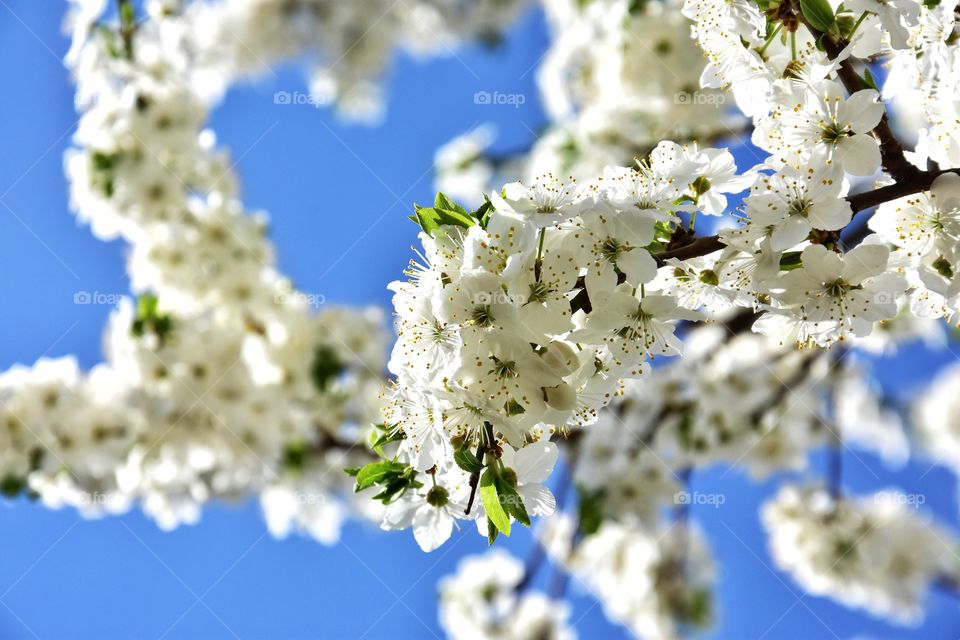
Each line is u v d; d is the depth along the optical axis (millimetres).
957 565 6355
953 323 2314
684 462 6277
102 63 5637
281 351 5918
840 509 6434
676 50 5590
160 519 6219
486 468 2139
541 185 2215
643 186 2295
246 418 5762
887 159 2260
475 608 6910
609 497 6320
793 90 2389
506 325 2039
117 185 5699
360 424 6051
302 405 6043
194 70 6363
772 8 2430
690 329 5363
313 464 6133
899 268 2225
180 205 5859
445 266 2207
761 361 6094
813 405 6301
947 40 2232
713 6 2488
